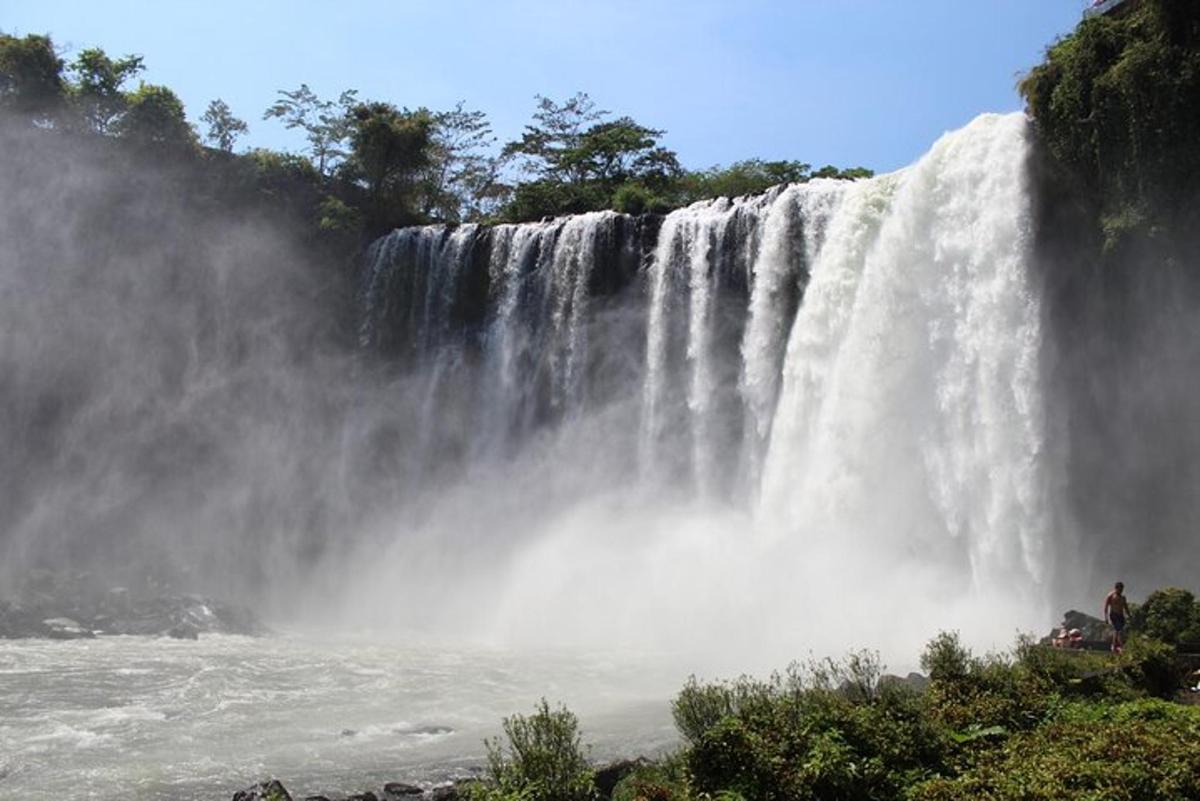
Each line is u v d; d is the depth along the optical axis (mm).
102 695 22781
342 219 51812
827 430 34781
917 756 12250
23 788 15695
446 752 17906
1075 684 15258
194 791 15570
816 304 36281
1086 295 29438
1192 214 26609
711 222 41250
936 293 32438
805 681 19609
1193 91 26375
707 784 11734
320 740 18828
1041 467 29000
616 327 43406
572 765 12609
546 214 60750
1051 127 29578
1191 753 10875
